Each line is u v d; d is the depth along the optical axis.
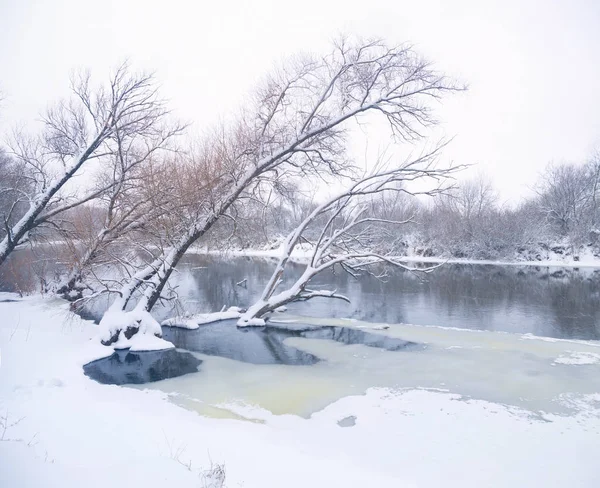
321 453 6.47
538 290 26.59
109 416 7.20
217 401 9.01
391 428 7.49
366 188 16.41
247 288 26.80
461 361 11.55
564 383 9.65
